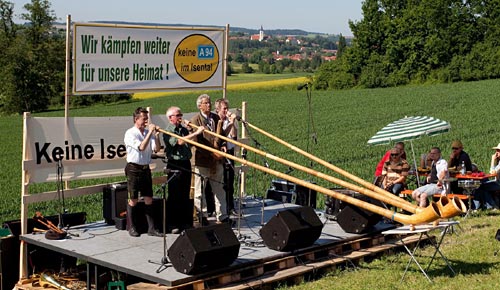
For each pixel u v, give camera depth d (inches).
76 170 461.7
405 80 3061.0
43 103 3041.3
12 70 2962.6
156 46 498.6
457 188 589.0
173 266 367.9
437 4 3043.8
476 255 448.5
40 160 441.4
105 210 466.6
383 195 385.1
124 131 481.7
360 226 450.0
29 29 3127.5
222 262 371.9
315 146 1155.3
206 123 464.8
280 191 560.1
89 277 394.6
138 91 490.9
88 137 464.8
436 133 518.9
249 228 465.7
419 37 3061.0
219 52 537.0
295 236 406.6
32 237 428.5
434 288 380.8
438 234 506.0
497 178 598.2
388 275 406.9
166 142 443.8
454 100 1942.7
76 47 457.4
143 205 439.8
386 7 3240.7
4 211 710.5
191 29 517.0
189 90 522.0
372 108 1868.8
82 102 2859.3
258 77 3764.8
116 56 477.4
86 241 421.7
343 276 408.8
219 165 462.9
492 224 538.9
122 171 483.5
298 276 398.6
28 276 431.8
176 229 444.1
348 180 807.7
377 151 1061.8
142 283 395.5
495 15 3009.4
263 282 379.9
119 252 398.6
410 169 618.2
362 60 3198.8
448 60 3041.3
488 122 1397.6
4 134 1861.5
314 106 2025.1
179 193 446.9
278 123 1609.3
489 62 2839.6
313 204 546.0
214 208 498.9
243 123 478.0
